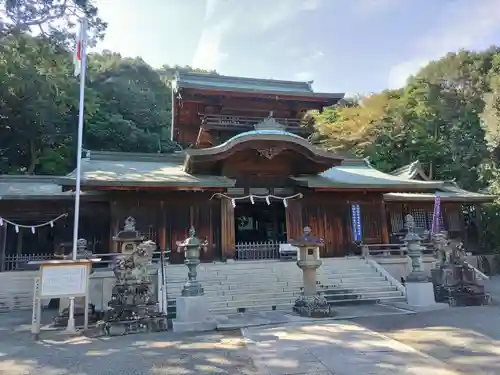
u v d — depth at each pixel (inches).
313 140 1840.6
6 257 773.3
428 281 537.0
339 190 816.9
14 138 1412.4
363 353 293.7
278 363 273.0
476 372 245.4
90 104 1401.3
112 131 1856.5
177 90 914.1
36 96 1275.8
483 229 1168.2
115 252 709.3
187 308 425.7
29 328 466.6
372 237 860.6
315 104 1005.8
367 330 381.1
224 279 616.7
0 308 648.4
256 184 837.2
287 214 826.2
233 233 780.0
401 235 901.8
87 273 432.8
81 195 759.7
